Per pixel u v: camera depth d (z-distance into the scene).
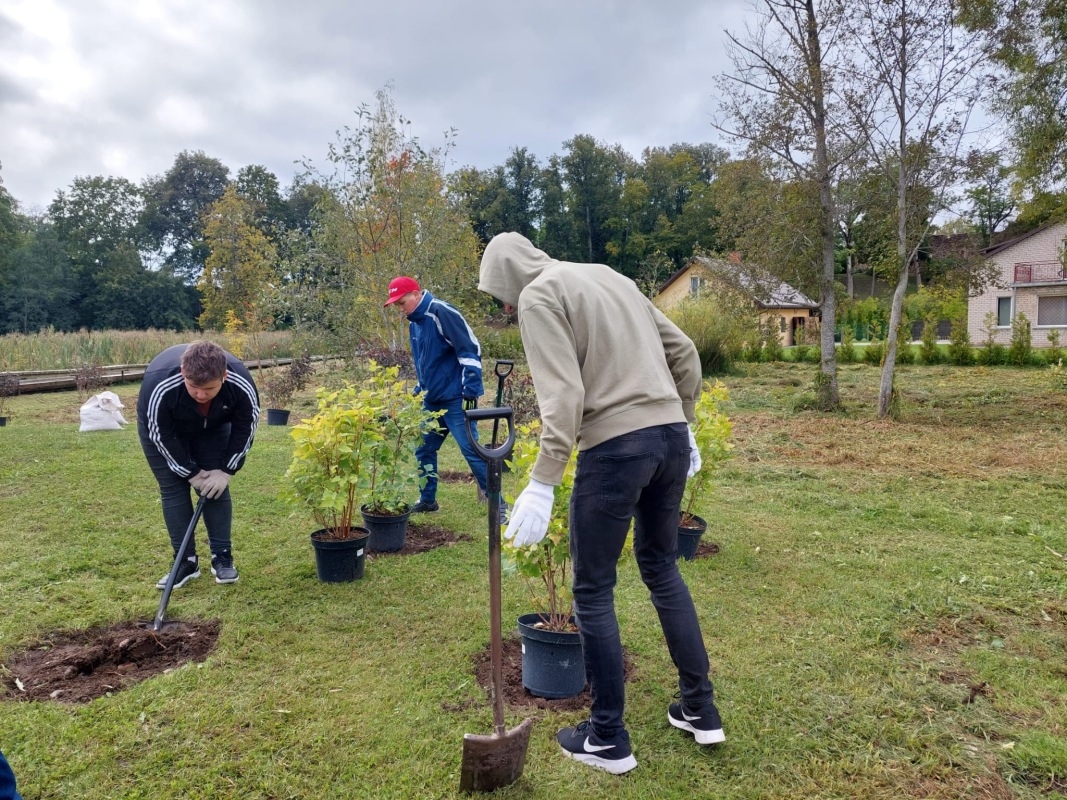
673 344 2.53
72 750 2.40
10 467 6.85
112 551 4.47
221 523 4.01
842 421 11.05
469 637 3.33
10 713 2.62
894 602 3.77
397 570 4.23
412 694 2.79
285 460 7.46
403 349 12.83
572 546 2.33
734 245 13.16
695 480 4.50
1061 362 18.27
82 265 58.03
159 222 65.12
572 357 2.18
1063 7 11.06
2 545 4.57
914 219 11.52
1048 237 32.88
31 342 19.25
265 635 3.31
